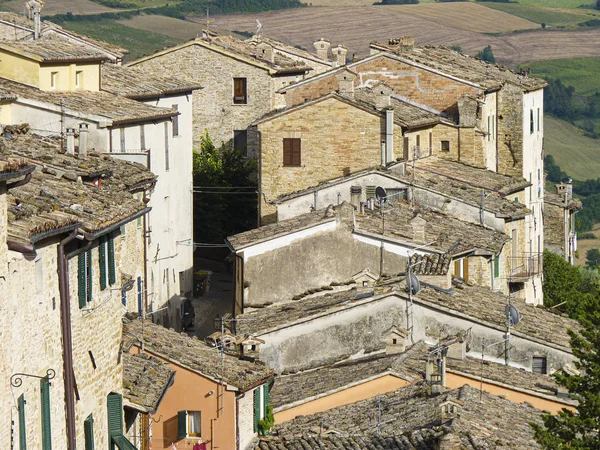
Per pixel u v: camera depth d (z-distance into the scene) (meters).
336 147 88.94
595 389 49.28
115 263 44.78
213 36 121.50
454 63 105.06
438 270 65.00
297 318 61.38
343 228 70.38
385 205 77.31
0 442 32.81
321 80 100.69
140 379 46.44
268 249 70.62
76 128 75.25
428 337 61.34
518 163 105.00
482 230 79.44
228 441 50.41
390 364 55.94
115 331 44.56
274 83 116.94
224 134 117.75
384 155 88.38
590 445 47.31
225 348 55.44
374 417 51.25
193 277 94.31
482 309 62.97
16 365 34.62
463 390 52.25
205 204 104.62
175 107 92.31
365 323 61.47
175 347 51.47
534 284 89.50
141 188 64.12
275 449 50.38
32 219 36.19
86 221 39.91
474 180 88.75
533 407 52.69
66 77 81.56
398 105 96.25
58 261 38.34
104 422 43.25
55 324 38.12
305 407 55.28
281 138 89.44
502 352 61.03
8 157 33.72
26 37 107.12
